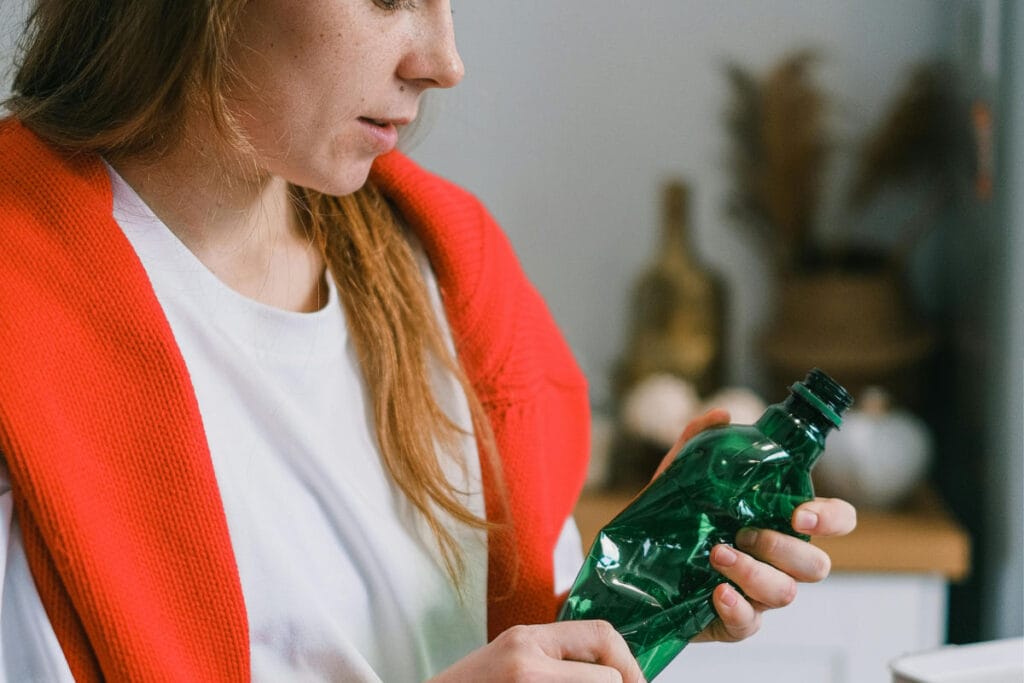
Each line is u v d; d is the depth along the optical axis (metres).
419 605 0.81
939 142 1.79
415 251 0.91
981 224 1.63
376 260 0.85
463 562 0.84
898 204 1.82
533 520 0.91
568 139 1.82
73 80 0.73
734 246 1.84
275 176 0.79
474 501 0.88
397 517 0.83
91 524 0.67
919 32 1.77
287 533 0.77
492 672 0.66
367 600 0.81
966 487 1.72
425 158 1.82
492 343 0.91
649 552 0.74
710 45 1.79
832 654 1.55
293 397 0.79
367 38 0.67
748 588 0.72
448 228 0.91
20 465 0.65
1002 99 1.53
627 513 0.75
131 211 0.75
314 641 0.76
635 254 1.85
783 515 0.74
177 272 0.76
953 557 1.51
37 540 0.67
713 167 1.82
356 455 0.82
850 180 1.82
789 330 1.75
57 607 0.67
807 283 1.73
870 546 1.51
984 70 1.59
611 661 0.68
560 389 1.00
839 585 1.54
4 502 0.67
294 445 0.78
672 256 1.77
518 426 0.92
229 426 0.77
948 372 1.81
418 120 0.94
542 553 0.91
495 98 1.80
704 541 0.73
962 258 1.73
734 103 1.80
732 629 0.74
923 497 1.66
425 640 0.82
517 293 0.96
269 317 0.78
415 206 0.90
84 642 0.68
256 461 0.77
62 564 0.66
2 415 0.65
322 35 0.66
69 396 0.68
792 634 1.55
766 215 1.82
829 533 0.74
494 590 0.90
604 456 1.68
